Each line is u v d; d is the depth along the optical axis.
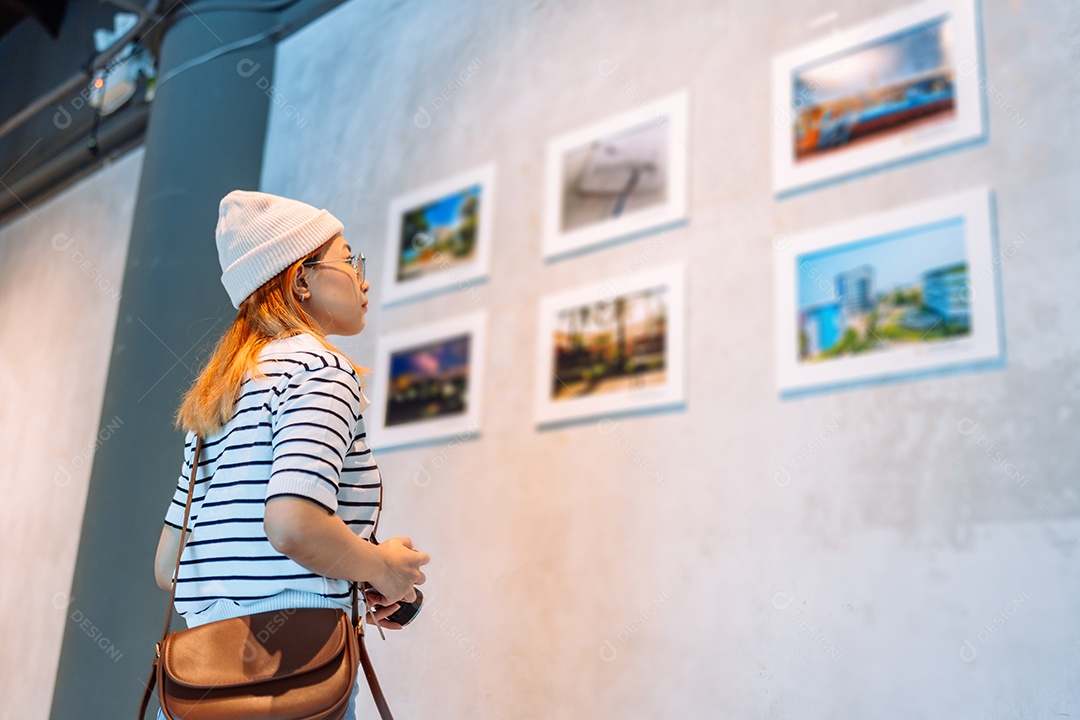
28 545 5.93
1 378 6.64
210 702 1.50
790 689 3.20
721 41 4.03
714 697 3.34
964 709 2.87
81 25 6.62
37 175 6.79
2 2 6.80
